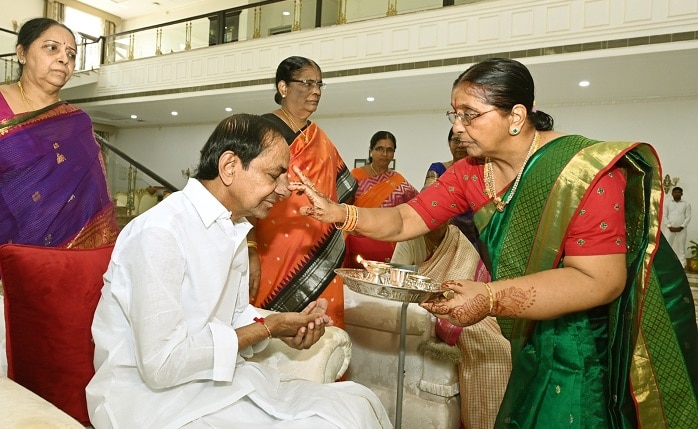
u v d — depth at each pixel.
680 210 8.56
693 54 6.42
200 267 1.12
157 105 12.30
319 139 2.08
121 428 1.07
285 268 1.98
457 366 2.23
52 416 0.90
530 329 1.35
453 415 2.25
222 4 14.55
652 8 6.37
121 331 1.14
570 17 6.91
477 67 1.21
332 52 9.03
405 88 9.11
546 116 1.30
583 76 7.70
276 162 1.17
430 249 2.37
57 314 1.26
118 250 1.14
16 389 1.02
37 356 1.24
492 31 7.52
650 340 1.25
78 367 1.27
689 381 1.25
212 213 1.14
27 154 1.83
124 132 16.25
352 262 2.88
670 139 8.72
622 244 1.15
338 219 1.52
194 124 14.60
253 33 10.28
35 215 1.84
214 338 1.08
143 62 11.80
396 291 1.22
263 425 1.11
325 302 1.43
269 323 1.25
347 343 1.69
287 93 2.01
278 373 1.34
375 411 1.30
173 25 11.46
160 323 1.02
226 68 10.45
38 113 1.88
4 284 1.24
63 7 14.70
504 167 1.33
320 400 1.17
